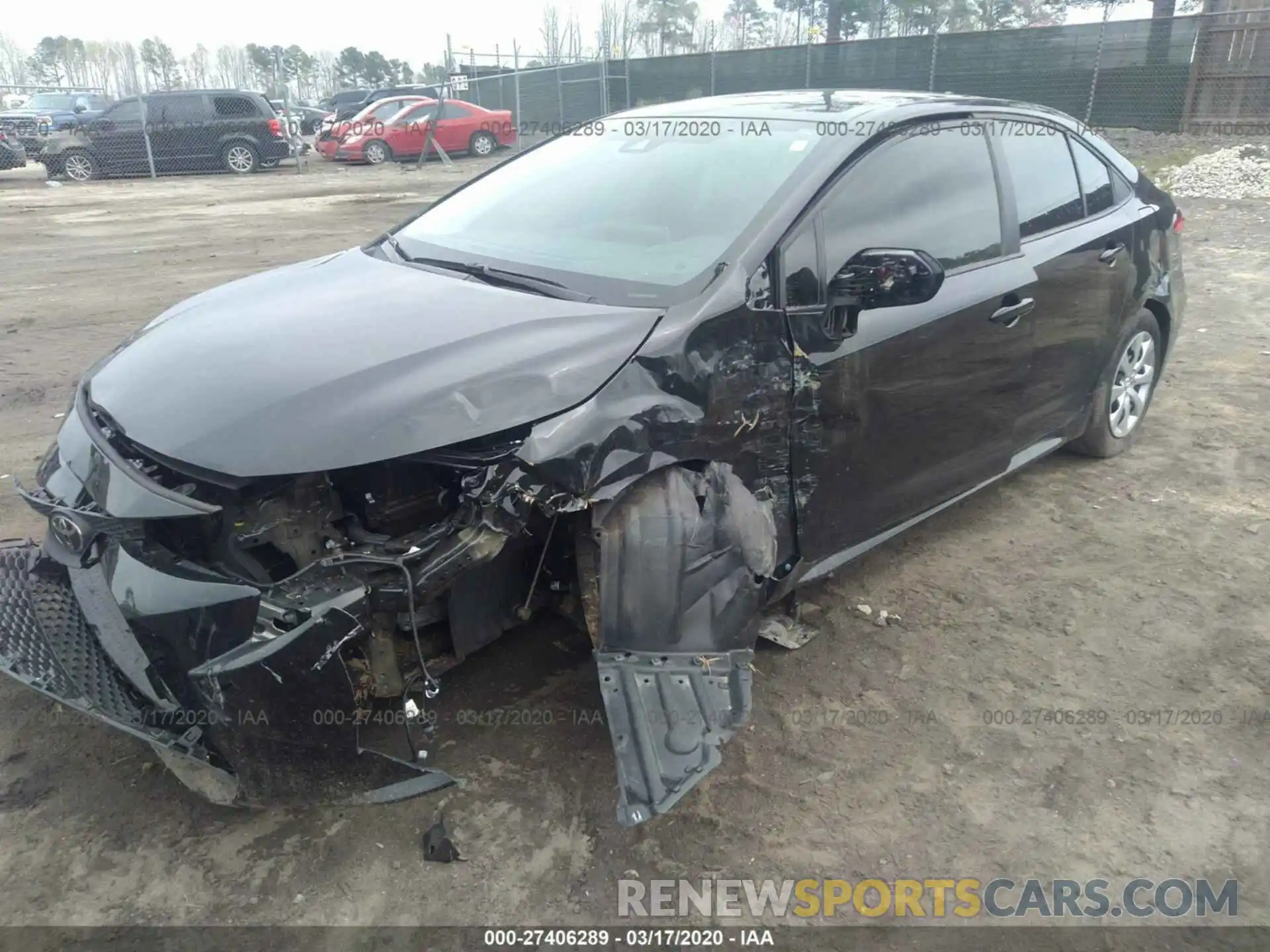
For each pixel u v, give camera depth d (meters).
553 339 2.64
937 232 3.52
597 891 2.50
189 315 3.20
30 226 13.53
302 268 3.68
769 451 2.96
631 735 2.45
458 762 2.90
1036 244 3.96
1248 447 5.27
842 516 3.31
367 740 2.75
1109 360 4.65
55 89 27.23
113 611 2.47
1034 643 3.53
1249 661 3.43
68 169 20.30
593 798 2.78
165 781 2.84
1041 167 4.16
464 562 2.38
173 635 2.35
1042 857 2.62
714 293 2.83
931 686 3.29
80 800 2.76
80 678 2.50
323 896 2.47
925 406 3.47
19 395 6.13
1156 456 5.17
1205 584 3.92
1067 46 18.11
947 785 2.86
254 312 3.06
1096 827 2.71
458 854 2.59
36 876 2.51
